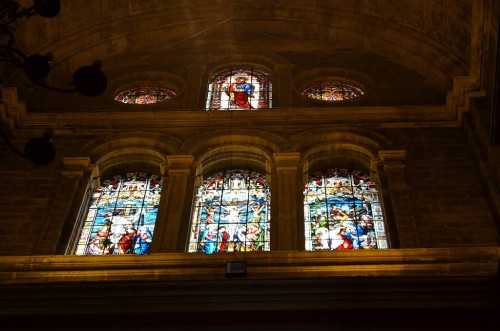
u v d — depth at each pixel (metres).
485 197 16.62
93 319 12.91
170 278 14.41
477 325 12.65
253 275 14.41
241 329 12.71
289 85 20.80
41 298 13.05
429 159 17.80
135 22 23.23
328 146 18.53
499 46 14.61
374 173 17.95
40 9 12.36
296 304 12.85
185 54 22.59
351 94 21.09
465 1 19.91
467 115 18.48
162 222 16.41
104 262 14.78
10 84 19.89
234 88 21.31
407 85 20.84
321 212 17.14
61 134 18.94
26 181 17.52
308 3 23.41
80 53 22.39
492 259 14.61
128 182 18.42
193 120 19.17
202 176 18.16
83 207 17.25
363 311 12.80
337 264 14.59
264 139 18.45
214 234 16.64
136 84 21.72
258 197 17.64
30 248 15.80
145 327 12.81
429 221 16.11
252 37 23.25
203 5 23.69
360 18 22.73
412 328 12.65
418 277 13.08
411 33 21.84
